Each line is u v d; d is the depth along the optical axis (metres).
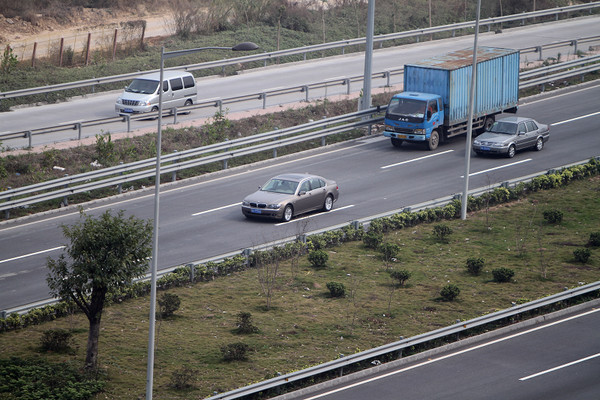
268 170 63.28
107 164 61.47
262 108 75.75
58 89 76.56
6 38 97.50
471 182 60.47
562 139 69.94
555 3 119.62
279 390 33.44
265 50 96.38
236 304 42.12
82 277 33.44
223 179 61.25
